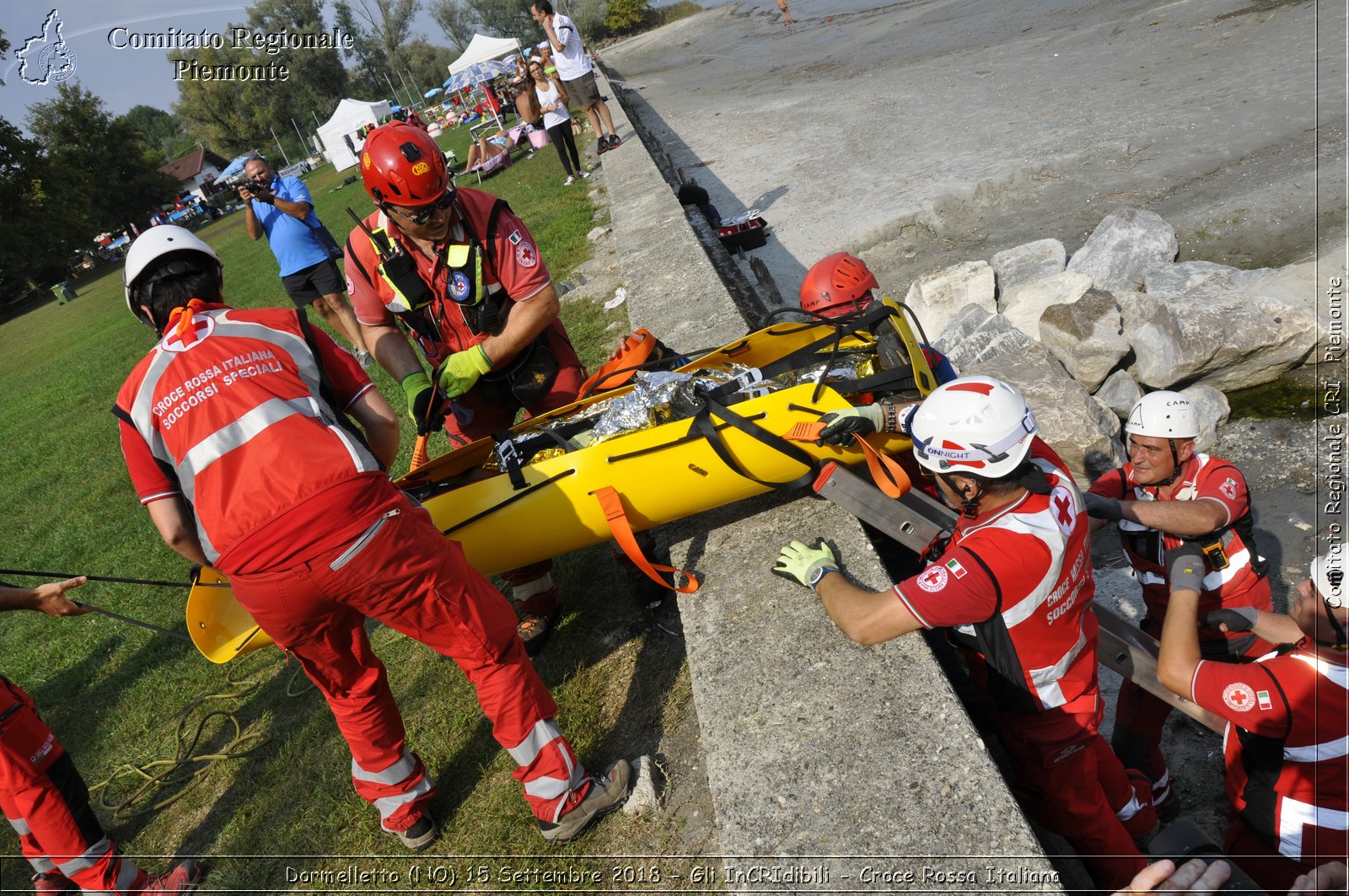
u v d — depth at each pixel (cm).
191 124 6194
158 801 385
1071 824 267
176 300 260
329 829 339
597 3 6206
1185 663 256
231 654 320
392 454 288
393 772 304
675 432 331
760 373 376
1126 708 312
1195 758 343
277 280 1809
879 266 898
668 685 346
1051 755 257
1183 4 1605
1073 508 243
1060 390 494
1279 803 240
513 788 327
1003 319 577
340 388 274
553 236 1026
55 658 529
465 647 269
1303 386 518
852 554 321
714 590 333
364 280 361
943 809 230
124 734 439
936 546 307
